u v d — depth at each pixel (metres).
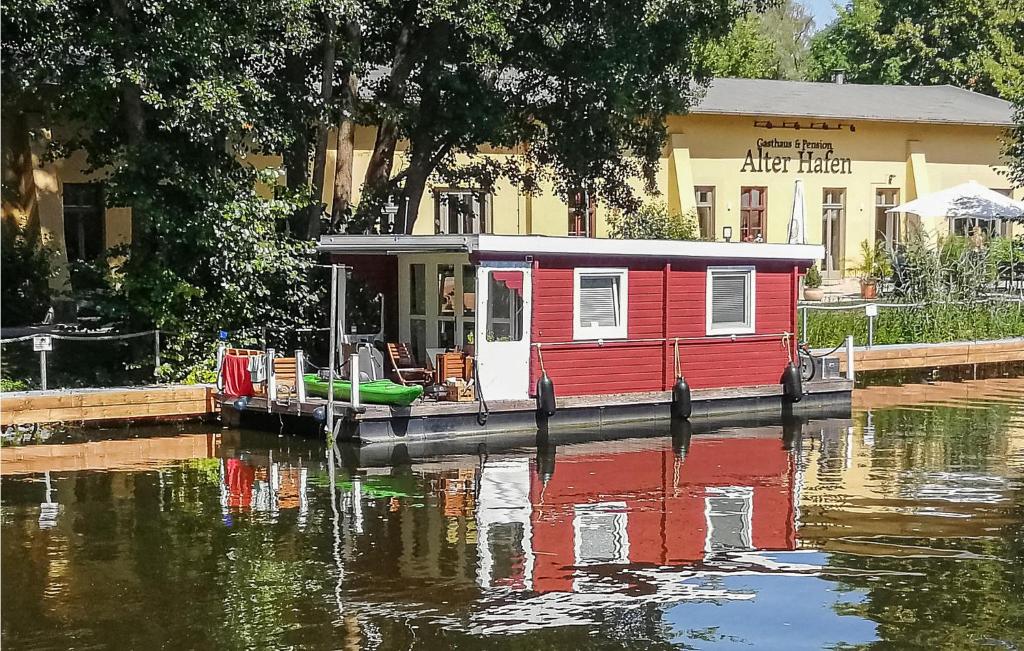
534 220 34.06
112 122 20.14
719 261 20.30
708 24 22.97
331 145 30.78
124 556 11.15
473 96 23.12
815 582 10.45
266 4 19.06
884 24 54.88
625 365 19.22
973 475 14.92
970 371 26.20
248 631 9.16
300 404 16.97
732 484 14.36
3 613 9.57
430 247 17.88
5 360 20.41
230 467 15.22
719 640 9.05
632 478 14.68
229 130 19.39
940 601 9.95
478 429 17.56
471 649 8.81
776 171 37.91
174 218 19.28
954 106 41.19
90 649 8.80
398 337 19.83
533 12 22.53
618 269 19.11
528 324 18.08
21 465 15.36
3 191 25.88
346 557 11.11
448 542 11.62
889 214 40.00
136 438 17.31
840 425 19.16
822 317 25.83
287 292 20.89
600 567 10.84
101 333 20.45
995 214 32.03
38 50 18.08
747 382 20.67
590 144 24.95
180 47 18.34
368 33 23.30
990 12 51.34
